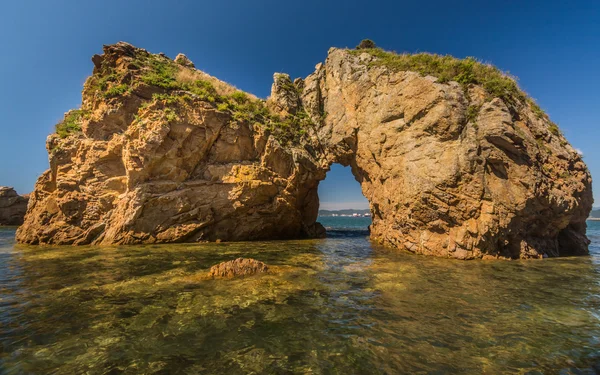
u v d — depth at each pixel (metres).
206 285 8.20
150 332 5.21
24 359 4.26
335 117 22.17
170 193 17.89
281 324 5.63
